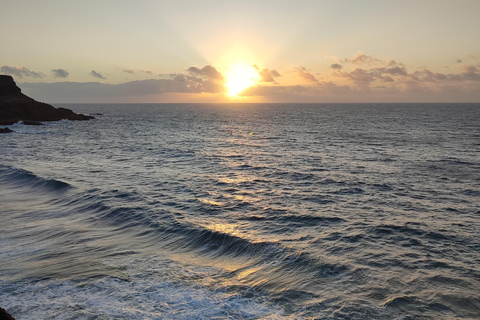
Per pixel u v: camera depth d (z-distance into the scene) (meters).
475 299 9.87
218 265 12.41
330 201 20.73
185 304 9.76
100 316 9.23
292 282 10.93
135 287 10.73
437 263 12.20
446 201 20.67
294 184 25.28
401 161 35.31
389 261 12.34
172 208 19.16
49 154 40.56
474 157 37.62
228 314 9.23
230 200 20.97
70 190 22.88
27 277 11.40
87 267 12.15
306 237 14.76
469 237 14.77
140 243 14.56
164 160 36.78
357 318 8.97
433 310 9.33
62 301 9.96
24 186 24.61
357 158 37.47
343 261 12.31
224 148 46.84
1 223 16.92
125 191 22.75
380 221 16.94
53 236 15.27
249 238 14.48
